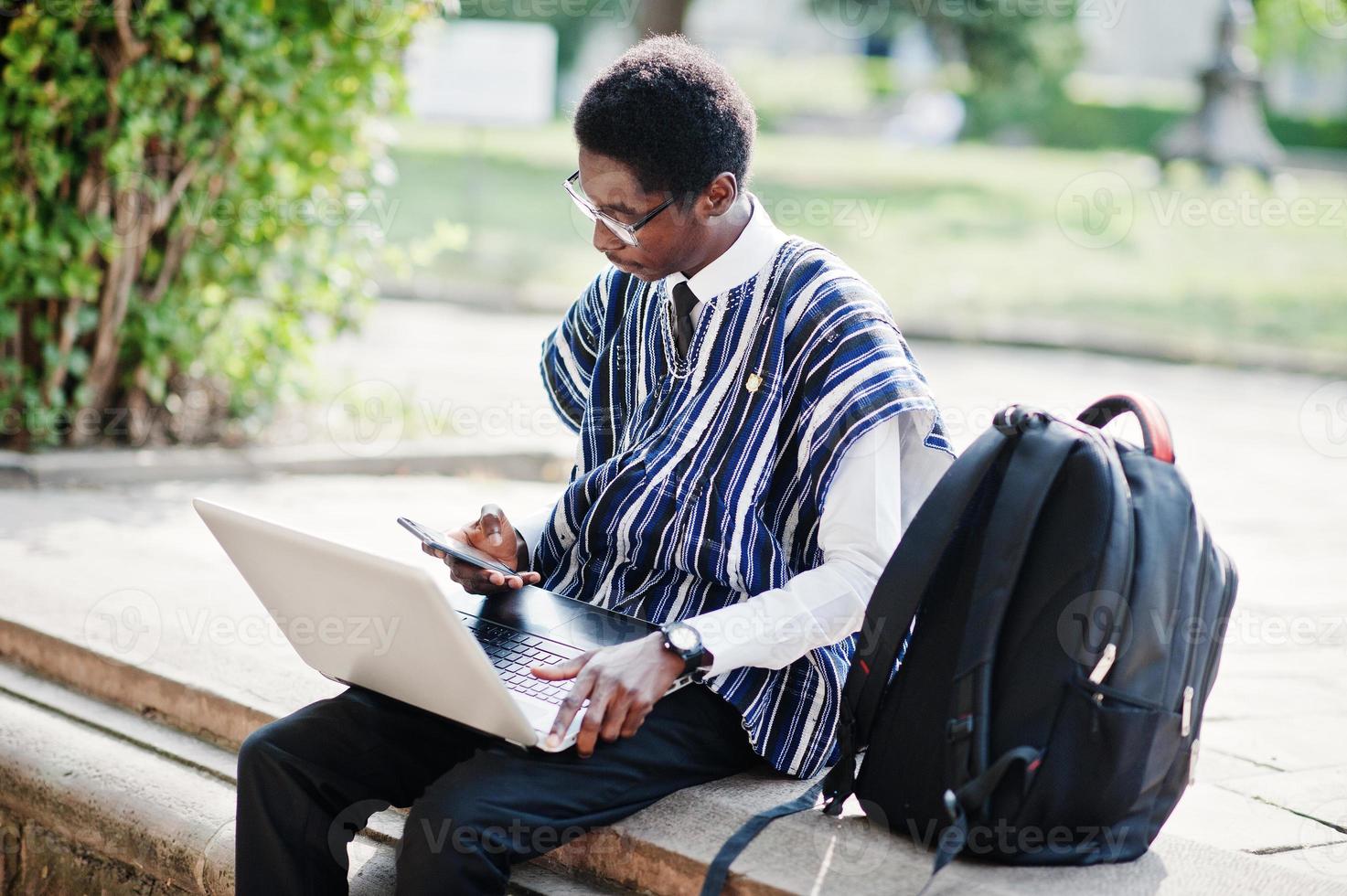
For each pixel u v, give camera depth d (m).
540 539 2.23
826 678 2.06
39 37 4.43
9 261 4.65
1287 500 5.64
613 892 1.98
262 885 1.98
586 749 1.81
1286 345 10.45
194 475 4.84
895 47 24.73
